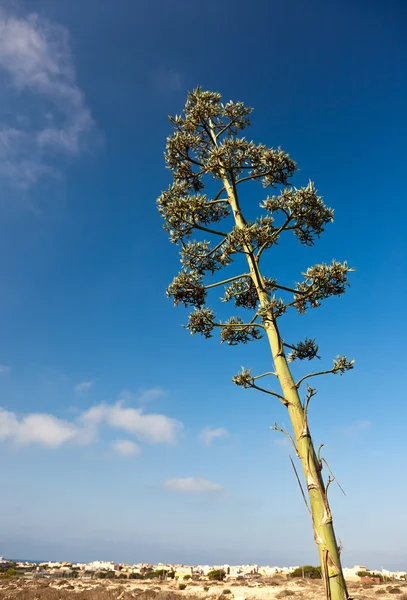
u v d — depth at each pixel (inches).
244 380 259.9
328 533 197.3
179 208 320.2
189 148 351.3
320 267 291.3
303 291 296.7
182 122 359.6
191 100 368.2
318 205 292.8
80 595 1234.0
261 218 304.2
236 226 308.3
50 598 1167.0
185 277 311.4
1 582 1750.7
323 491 207.0
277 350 261.4
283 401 241.0
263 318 275.6
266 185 334.6
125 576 2453.2
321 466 215.5
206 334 324.8
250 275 298.7
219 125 367.2
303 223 301.3
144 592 1279.5
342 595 185.3
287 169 319.3
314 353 327.0
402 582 1696.6
